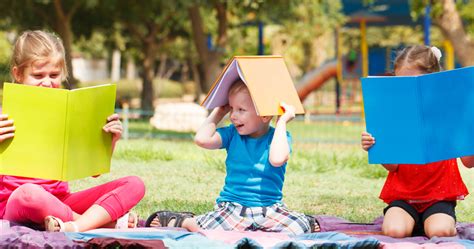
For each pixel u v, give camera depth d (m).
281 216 5.30
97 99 5.00
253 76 5.25
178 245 4.50
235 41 38.97
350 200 8.11
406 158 5.25
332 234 4.86
